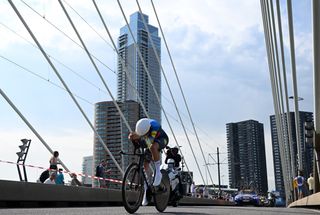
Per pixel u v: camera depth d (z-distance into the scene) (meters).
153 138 5.45
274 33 15.85
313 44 10.54
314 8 9.10
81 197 10.88
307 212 7.50
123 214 5.08
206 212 6.14
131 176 5.21
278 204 57.94
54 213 5.10
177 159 8.50
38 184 9.23
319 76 12.04
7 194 8.27
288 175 40.75
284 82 21.14
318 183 23.39
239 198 28.28
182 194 8.59
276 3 12.48
